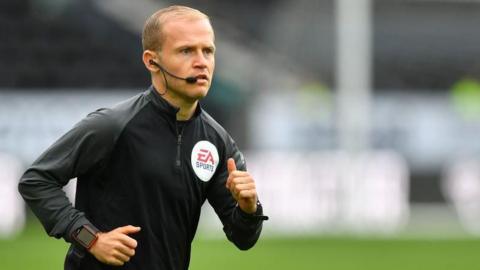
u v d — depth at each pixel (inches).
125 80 3388.3
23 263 1877.5
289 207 2851.9
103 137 714.8
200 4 3750.0
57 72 3351.4
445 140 3191.4
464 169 3122.5
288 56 3636.8
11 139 2898.6
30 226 2620.6
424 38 3821.4
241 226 743.1
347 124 2974.9
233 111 3240.7
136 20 3518.7
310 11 3767.2
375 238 2529.5
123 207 722.2
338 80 3144.7
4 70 3326.8
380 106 3189.0
